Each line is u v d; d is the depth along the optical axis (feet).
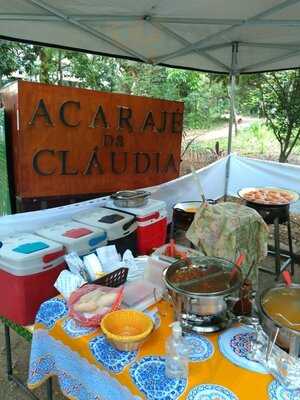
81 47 11.31
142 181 11.64
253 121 28.35
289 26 9.24
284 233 14.60
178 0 7.70
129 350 3.90
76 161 9.79
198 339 4.10
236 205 5.87
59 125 9.27
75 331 4.33
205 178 13.37
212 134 28.35
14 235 6.69
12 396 6.53
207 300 4.01
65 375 4.37
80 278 5.34
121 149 10.78
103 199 8.57
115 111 10.36
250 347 3.92
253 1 7.68
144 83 26.50
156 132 11.63
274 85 22.09
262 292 4.22
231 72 13.80
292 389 3.32
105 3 7.93
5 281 5.77
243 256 5.30
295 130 22.09
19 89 8.43
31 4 7.91
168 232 10.89
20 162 8.78
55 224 7.29
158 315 4.64
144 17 8.84
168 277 4.48
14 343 7.98
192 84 27.09
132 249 7.75
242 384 3.41
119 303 4.65
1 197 10.37
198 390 3.33
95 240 6.68
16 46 19.42
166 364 3.57
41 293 5.84
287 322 3.59
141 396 3.37
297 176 12.69
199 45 11.26
